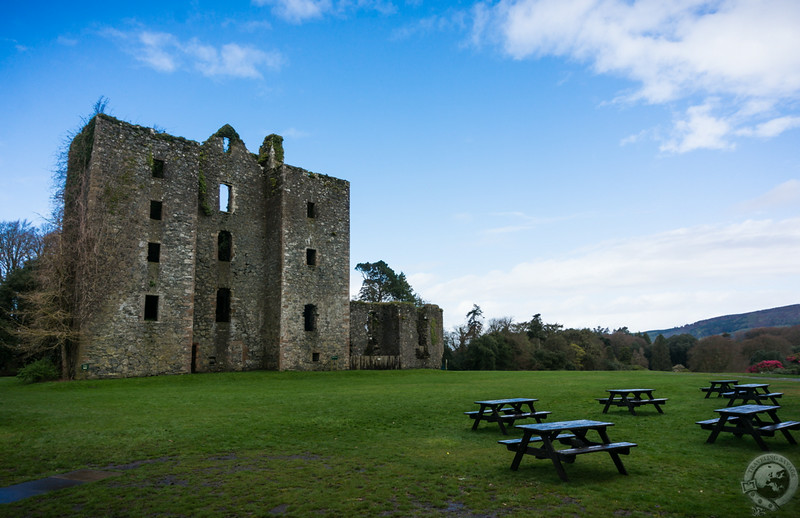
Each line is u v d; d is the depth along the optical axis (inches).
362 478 298.4
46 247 1007.0
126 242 992.2
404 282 2878.9
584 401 625.9
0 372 1430.9
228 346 1202.6
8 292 1418.6
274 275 1266.0
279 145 1402.6
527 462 335.6
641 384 831.1
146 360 993.5
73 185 1038.4
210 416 520.7
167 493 270.7
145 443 396.5
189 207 1099.3
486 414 480.1
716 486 272.1
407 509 243.0
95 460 347.3
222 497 263.3
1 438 412.5
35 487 285.1
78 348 919.0
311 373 1190.3
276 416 521.7
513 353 2500.0
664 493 261.0
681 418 498.3
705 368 2834.6
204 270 1189.1
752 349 2792.8
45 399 661.9
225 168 1261.1
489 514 234.1
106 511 243.4
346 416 522.0
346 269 1381.6
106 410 561.6
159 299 1026.1
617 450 300.2
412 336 1788.9
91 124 1015.6
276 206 1290.6
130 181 1013.2
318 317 1302.9
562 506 243.0
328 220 1364.4
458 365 2400.3
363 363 1428.4
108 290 956.0
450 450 374.6
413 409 565.9
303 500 257.0
